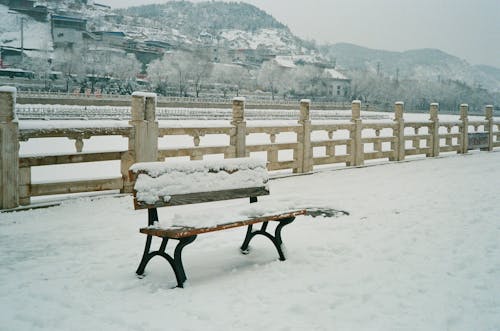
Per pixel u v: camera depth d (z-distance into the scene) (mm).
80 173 13562
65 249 5926
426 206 8688
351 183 11297
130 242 6262
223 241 6305
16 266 5262
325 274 5043
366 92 125875
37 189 7980
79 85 88625
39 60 89812
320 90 122750
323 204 8773
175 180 5059
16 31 109938
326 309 4156
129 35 137875
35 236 6473
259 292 4516
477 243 6281
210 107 70000
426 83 135750
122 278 4910
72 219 7406
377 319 3967
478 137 20516
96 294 4480
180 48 131000
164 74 101625
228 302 4285
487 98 148750
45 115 43188
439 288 4676
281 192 9961
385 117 70438
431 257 5676
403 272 5133
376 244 6191
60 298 4371
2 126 7508
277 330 3730
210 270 5172
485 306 4270
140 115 9086
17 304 4234
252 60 156125
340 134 33188
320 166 15195
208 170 5391
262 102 76812
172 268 5109
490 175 13000
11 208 7684
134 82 97250
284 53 182750
